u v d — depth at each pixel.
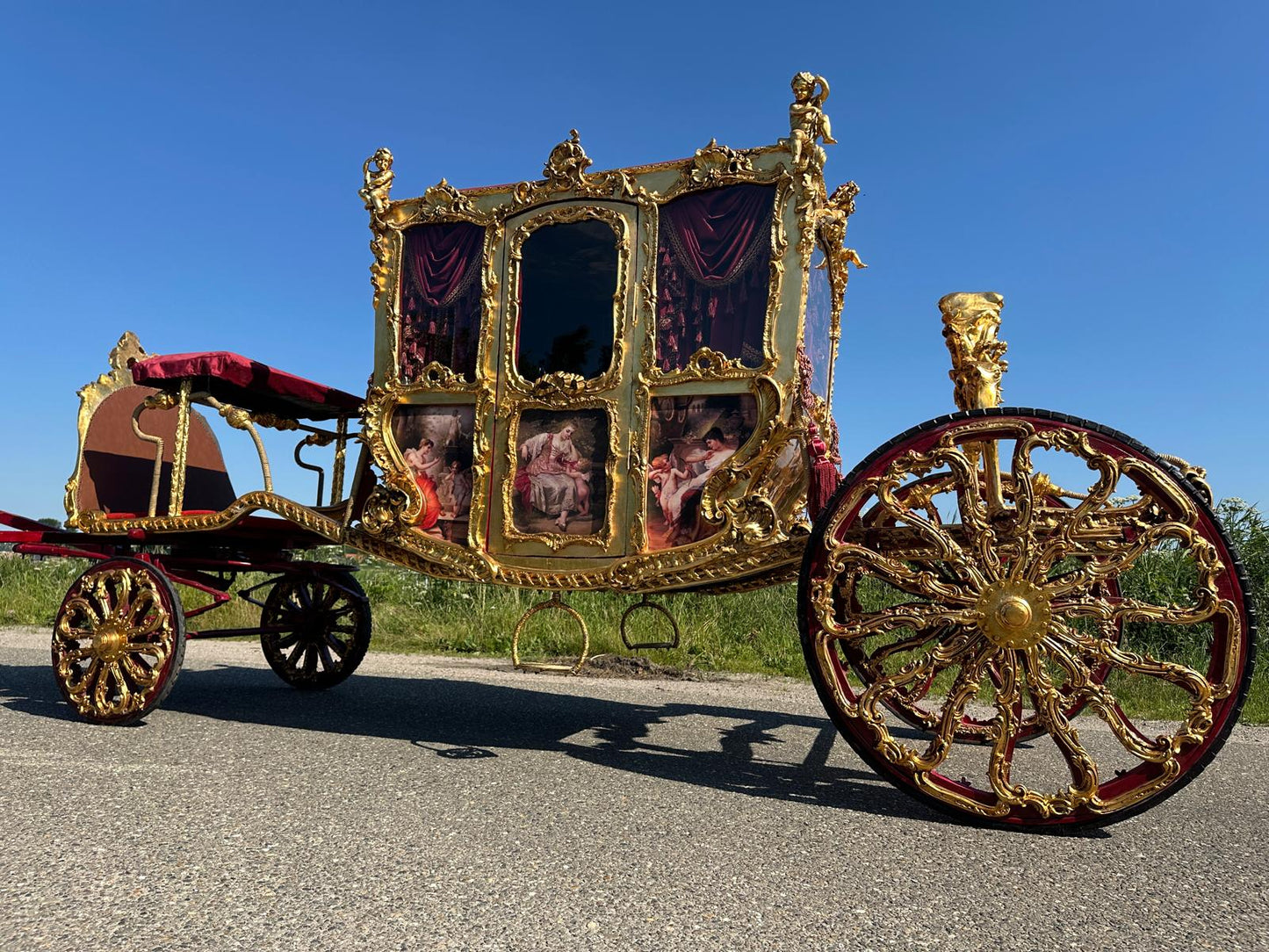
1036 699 3.57
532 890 2.72
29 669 7.70
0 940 2.29
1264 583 8.63
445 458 5.18
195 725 5.25
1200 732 3.40
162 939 2.31
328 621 6.93
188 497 6.84
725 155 4.67
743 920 2.53
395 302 5.39
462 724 5.51
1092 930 2.54
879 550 4.23
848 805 3.84
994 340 4.20
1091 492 3.57
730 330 4.60
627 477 4.71
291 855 2.98
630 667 8.41
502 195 5.18
